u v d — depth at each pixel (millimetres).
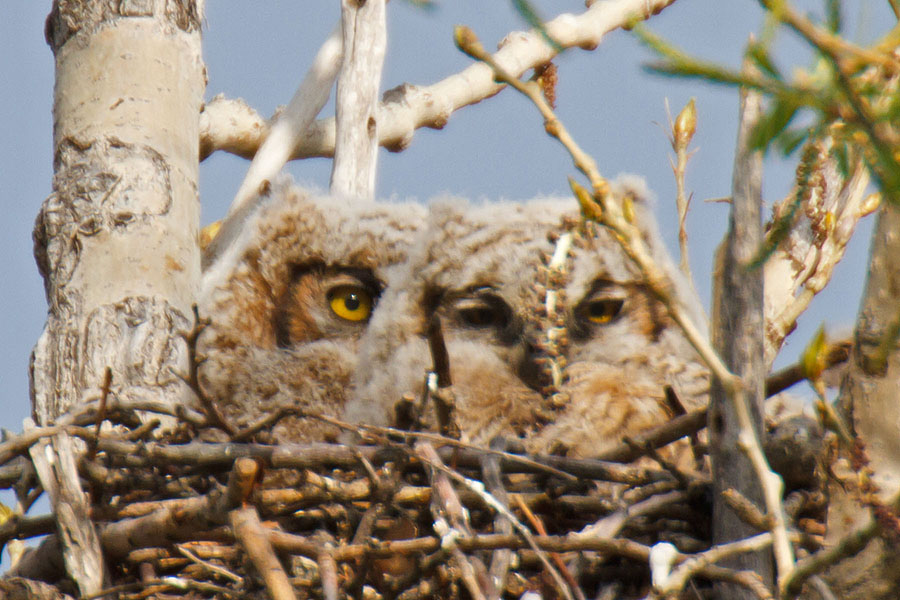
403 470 7723
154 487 8312
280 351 12719
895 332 4594
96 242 11500
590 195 5355
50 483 7668
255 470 6742
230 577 7852
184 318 11406
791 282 10820
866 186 10797
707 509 7680
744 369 6910
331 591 5914
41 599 7141
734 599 6547
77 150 11961
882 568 5914
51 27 12781
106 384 7988
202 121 13625
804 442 7422
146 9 12594
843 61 3459
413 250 11711
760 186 6941
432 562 6699
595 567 7605
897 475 5867
